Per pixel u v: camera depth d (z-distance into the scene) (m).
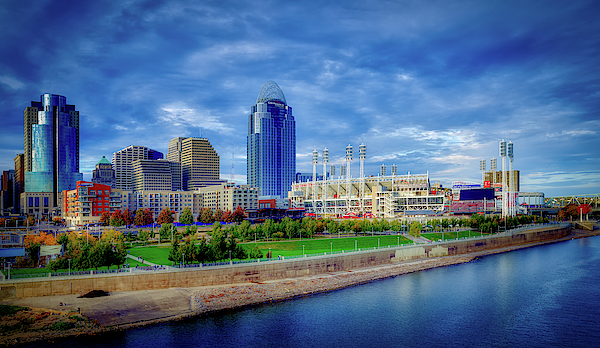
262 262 154.88
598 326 117.69
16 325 102.94
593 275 179.50
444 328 115.94
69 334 100.81
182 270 139.25
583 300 141.38
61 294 124.62
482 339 109.31
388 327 116.12
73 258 136.00
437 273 183.00
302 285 152.12
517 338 109.75
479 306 134.88
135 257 167.25
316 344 103.94
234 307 126.19
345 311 128.25
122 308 117.12
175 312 118.19
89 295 124.31
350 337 109.00
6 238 193.50
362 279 165.62
